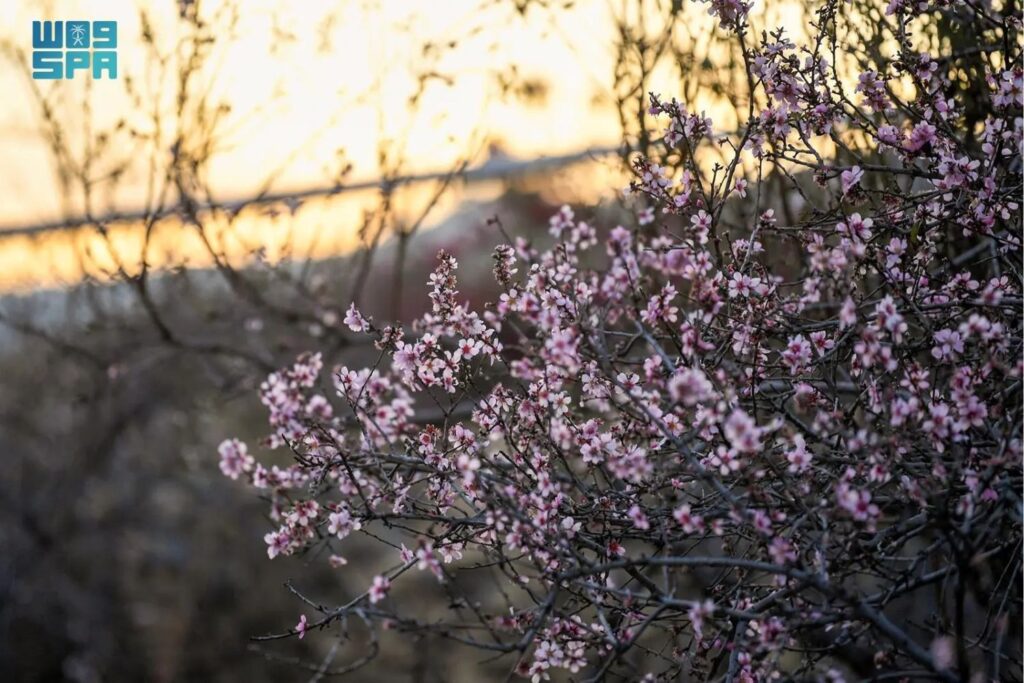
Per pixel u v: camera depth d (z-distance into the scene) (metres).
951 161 1.99
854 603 1.59
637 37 3.17
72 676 6.45
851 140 2.81
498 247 2.09
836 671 1.73
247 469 2.00
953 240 2.73
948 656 1.69
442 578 1.77
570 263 2.07
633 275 1.77
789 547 1.69
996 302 1.79
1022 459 1.66
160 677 6.02
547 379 1.99
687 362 1.92
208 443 5.99
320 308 3.93
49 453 6.54
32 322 5.11
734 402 1.74
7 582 6.56
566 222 1.94
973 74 2.59
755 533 1.95
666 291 1.91
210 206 3.69
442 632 1.71
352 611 1.82
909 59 2.14
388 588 1.77
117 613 6.48
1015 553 1.95
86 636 6.43
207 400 5.49
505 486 1.97
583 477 2.19
